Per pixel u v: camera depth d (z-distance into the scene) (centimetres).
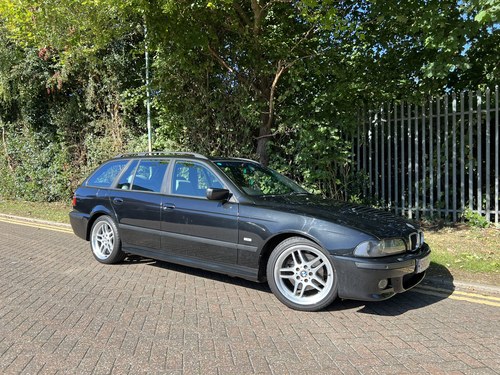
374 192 972
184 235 530
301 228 439
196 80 1006
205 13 812
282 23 892
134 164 634
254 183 545
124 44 1172
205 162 546
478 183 822
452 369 325
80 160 1377
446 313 446
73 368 322
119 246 618
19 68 1295
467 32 679
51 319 420
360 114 962
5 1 818
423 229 838
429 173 889
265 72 915
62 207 1362
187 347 359
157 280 559
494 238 740
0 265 637
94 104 1264
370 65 925
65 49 1062
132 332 390
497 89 790
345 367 327
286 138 998
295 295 452
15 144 1549
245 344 366
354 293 413
